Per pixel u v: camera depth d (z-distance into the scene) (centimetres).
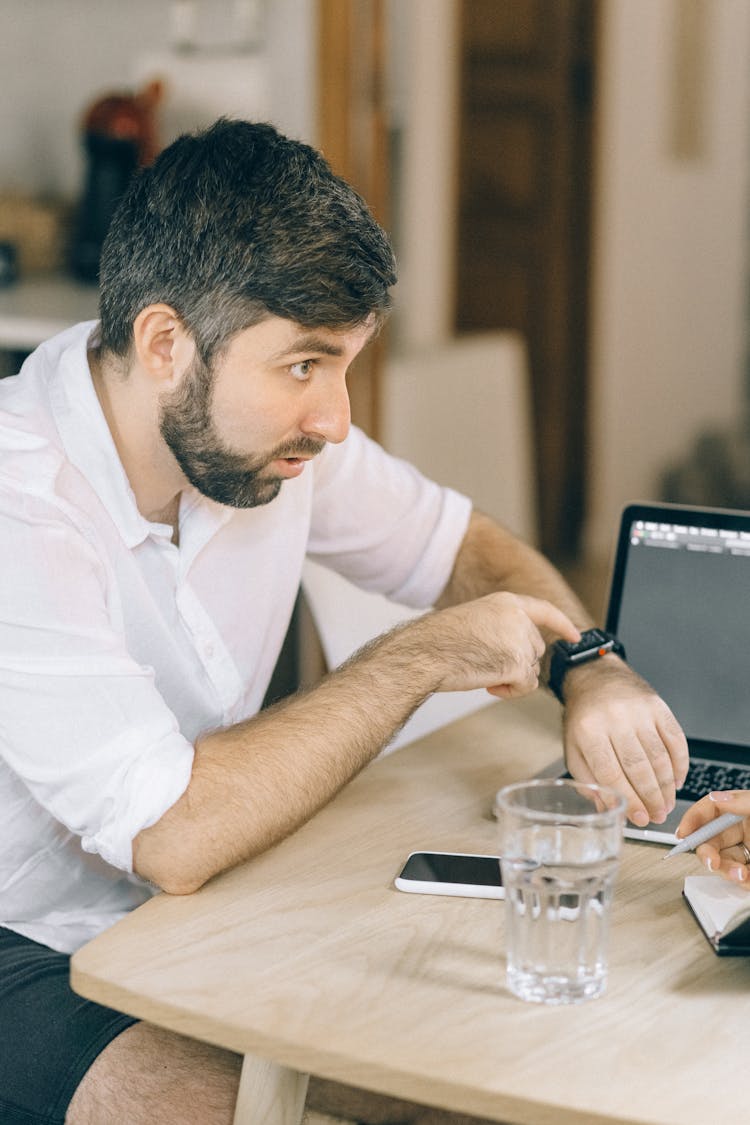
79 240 370
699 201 531
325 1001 97
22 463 130
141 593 140
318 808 120
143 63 364
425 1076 89
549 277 489
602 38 474
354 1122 119
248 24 337
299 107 332
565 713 138
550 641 146
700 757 146
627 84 490
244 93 344
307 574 181
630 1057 91
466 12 480
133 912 111
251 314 121
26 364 145
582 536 516
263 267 119
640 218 509
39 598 123
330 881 116
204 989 99
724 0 515
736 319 547
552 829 96
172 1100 114
